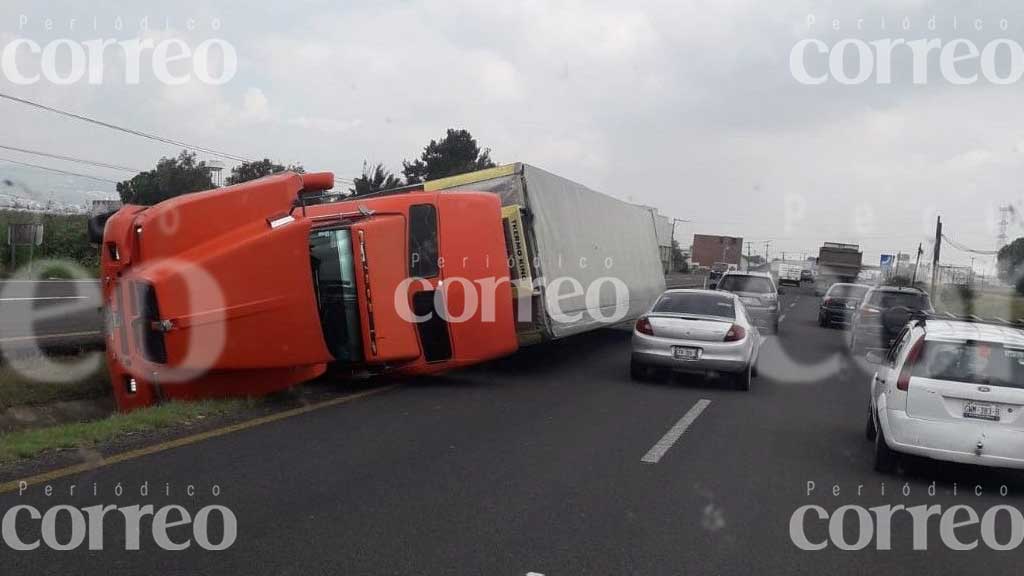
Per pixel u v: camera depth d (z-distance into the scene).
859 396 13.15
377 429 9.07
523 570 5.01
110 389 11.59
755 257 85.88
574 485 6.98
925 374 7.59
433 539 5.52
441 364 12.12
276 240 9.91
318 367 11.00
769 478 7.51
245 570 4.88
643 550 5.45
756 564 5.29
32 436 7.84
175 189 39.41
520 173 13.82
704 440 9.09
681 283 53.12
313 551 5.23
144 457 7.45
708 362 12.89
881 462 7.85
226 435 8.48
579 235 16.67
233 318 9.68
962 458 7.32
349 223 11.69
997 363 7.48
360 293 11.51
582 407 11.00
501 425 9.54
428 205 12.11
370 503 6.28
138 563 4.95
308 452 7.86
